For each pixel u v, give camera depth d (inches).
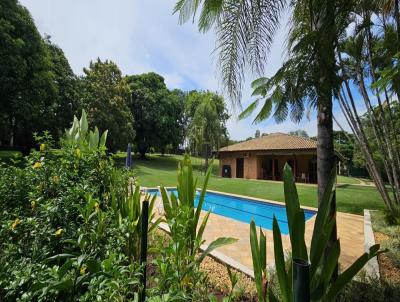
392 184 251.6
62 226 78.9
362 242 192.4
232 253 163.6
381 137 253.9
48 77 570.6
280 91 74.2
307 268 34.5
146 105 1090.1
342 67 70.2
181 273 67.2
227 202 452.8
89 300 53.6
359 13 77.9
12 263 64.8
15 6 513.0
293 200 48.4
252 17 57.9
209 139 725.9
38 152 103.7
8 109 540.7
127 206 95.3
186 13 63.8
